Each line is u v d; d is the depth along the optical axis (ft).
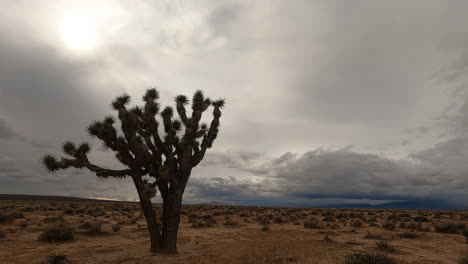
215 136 47.93
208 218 101.14
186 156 40.37
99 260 35.42
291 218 113.80
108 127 36.55
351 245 49.60
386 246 45.44
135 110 40.45
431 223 103.19
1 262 34.83
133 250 41.73
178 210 39.68
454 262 37.40
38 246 44.70
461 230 72.54
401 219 117.50
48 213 111.14
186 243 50.93
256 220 106.01
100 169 36.17
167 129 42.63
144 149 37.70
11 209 120.47
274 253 40.52
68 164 34.91
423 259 38.96
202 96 47.09
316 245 49.16
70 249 42.83
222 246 48.14
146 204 38.78
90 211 121.19
